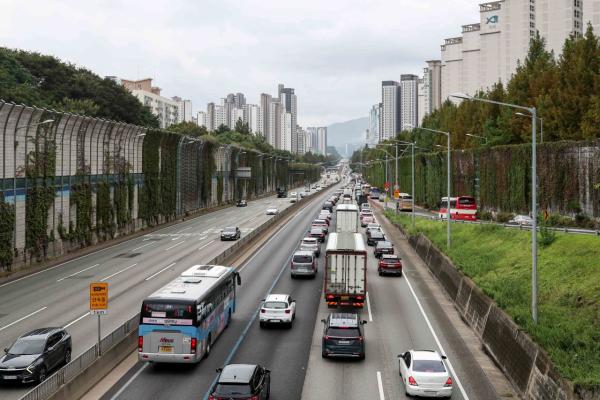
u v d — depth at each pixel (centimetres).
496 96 9894
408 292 4462
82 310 3716
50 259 5656
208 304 2875
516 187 6788
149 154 8500
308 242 6147
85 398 2288
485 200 7800
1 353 2848
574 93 6962
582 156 5531
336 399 2288
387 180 16412
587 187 5456
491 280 3662
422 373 2277
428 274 5269
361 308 3922
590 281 3117
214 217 10762
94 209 6762
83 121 6262
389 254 5284
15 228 5056
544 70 8462
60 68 12338
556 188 5922
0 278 4738
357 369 2666
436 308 3931
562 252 3838
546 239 4159
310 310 3850
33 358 2447
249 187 17000
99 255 6088
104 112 12756
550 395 2078
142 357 2609
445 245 5453
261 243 7162
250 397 2003
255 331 3328
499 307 2992
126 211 7694
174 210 9788
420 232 6688
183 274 3269
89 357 2455
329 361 2783
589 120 6425
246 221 9962
